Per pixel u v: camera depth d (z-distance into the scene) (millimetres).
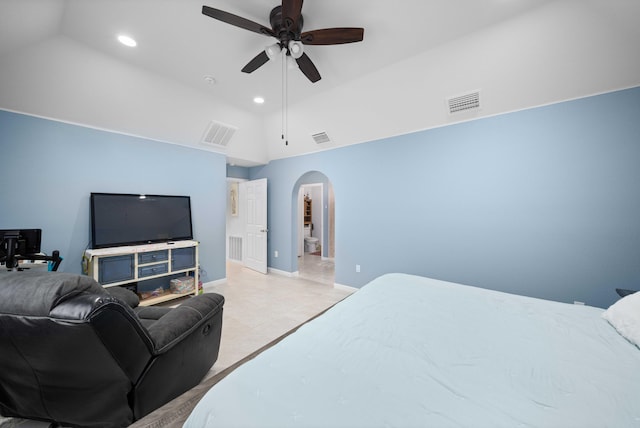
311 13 1849
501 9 1838
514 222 2650
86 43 2225
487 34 2092
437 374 963
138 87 2832
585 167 2307
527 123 2557
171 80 2852
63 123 2820
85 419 1199
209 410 797
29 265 2295
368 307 1604
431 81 2645
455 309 1582
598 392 875
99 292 1095
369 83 2879
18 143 2561
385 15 1880
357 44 2230
